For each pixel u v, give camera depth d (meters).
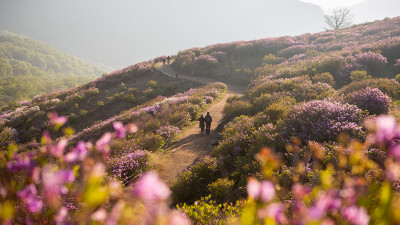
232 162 9.61
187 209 4.61
